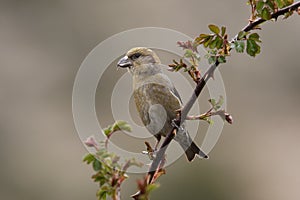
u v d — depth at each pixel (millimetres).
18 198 13430
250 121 14133
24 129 14305
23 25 15664
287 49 15234
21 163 13812
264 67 14930
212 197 12523
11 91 14781
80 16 15805
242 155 13500
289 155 13648
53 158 13914
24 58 15266
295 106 14539
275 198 12930
